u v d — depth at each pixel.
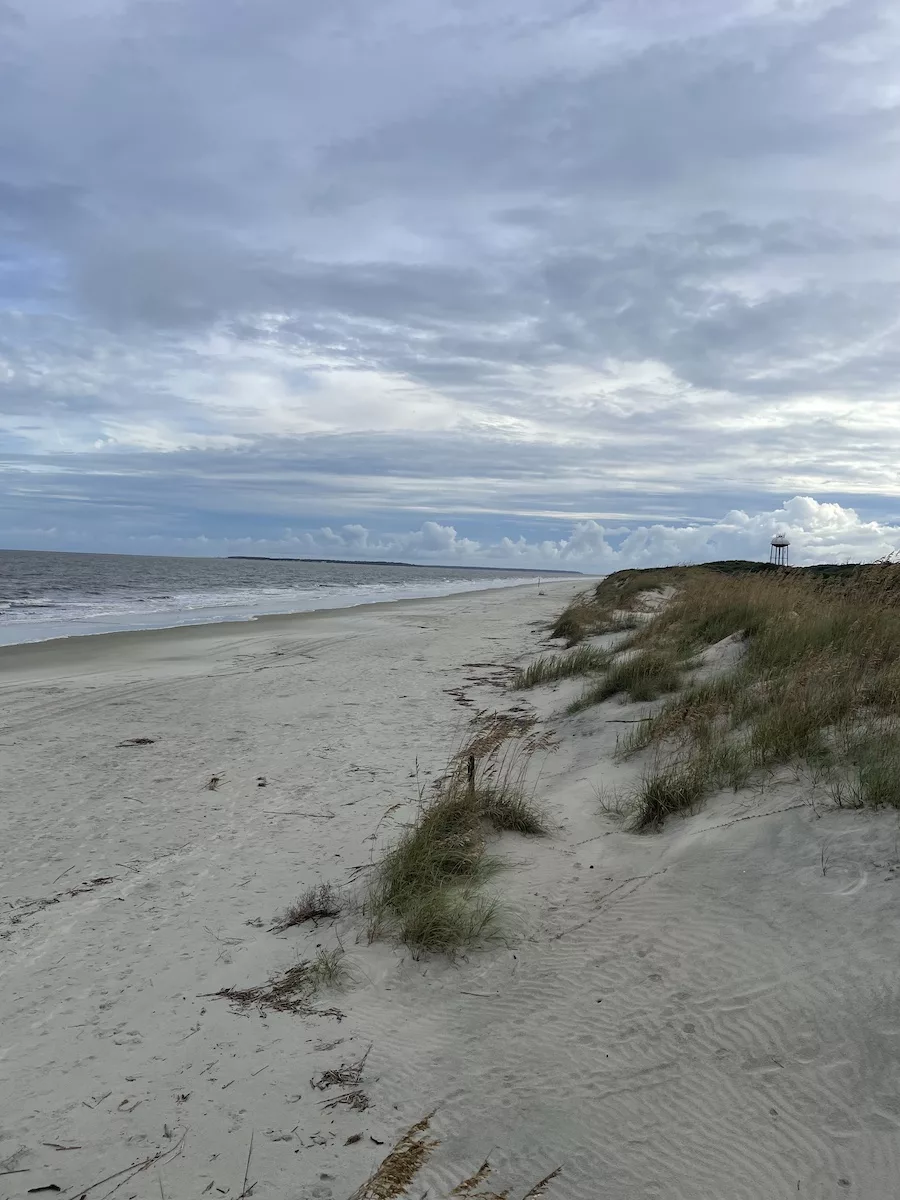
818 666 6.65
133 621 25.83
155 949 4.17
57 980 3.86
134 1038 3.34
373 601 39.50
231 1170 2.58
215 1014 3.51
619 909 4.02
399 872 4.53
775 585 12.52
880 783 4.32
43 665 15.37
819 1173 2.39
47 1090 3.00
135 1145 2.70
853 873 3.75
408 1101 2.89
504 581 97.25
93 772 7.79
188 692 12.33
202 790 7.16
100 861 5.49
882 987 2.99
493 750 6.67
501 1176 2.52
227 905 4.71
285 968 3.90
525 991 3.49
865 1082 2.64
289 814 6.42
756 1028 2.99
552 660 12.95
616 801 5.80
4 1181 2.54
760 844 4.24
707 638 11.38
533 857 4.90
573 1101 2.81
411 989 3.63
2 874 5.29
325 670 14.63
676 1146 2.57
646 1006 3.24
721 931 3.60
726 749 5.72
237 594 46.19
